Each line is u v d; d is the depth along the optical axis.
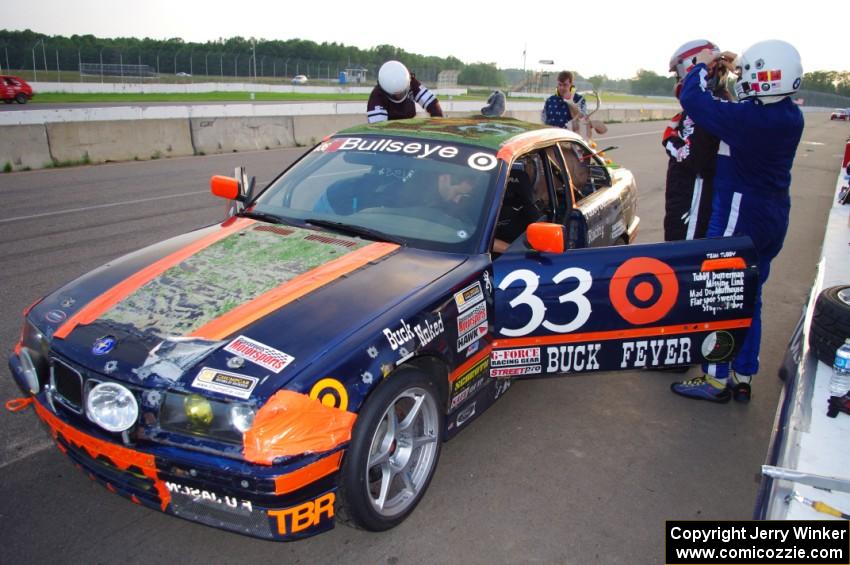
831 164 15.90
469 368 2.92
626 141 20.05
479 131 3.88
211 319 2.48
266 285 2.70
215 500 2.20
